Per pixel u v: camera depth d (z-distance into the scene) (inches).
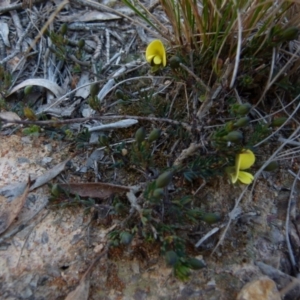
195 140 5.0
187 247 4.7
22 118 5.5
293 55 4.9
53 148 5.3
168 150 5.2
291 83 5.5
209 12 5.3
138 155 4.6
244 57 5.2
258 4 4.7
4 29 6.4
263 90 5.5
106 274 4.5
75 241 4.7
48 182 5.1
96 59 6.2
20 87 5.8
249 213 4.9
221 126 5.1
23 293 4.4
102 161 5.2
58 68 6.1
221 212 4.9
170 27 6.4
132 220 4.6
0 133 5.4
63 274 4.5
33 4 6.6
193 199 4.9
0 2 6.6
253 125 5.4
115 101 5.7
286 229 4.8
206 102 4.9
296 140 5.4
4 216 4.8
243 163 4.6
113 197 4.9
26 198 4.9
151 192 4.2
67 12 6.6
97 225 4.8
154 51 5.1
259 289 4.2
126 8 6.7
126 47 6.3
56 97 5.8
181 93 5.6
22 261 4.6
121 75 5.9
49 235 4.7
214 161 4.8
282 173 5.3
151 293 4.4
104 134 5.4
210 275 4.5
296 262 4.7
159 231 4.4
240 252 4.7
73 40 6.4
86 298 4.3
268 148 5.3
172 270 4.5
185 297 4.4
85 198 4.9
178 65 4.9
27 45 6.3
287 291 4.5
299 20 5.1
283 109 5.4
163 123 5.4
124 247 4.6
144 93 5.5
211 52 5.3
